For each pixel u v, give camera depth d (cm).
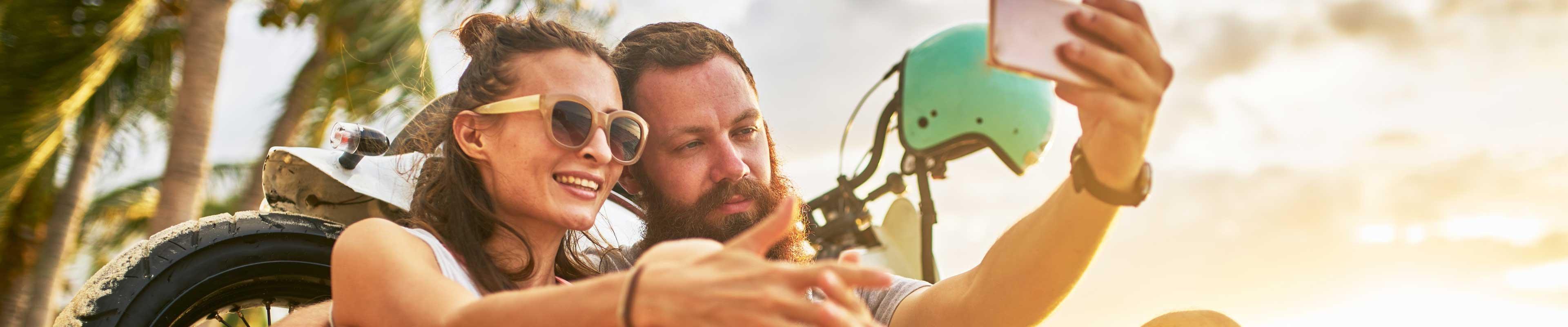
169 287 138
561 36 118
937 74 198
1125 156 89
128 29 856
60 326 130
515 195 111
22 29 774
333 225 154
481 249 109
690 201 154
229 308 149
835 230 224
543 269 118
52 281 1134
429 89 160
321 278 152
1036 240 105
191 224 146
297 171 148
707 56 156
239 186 1415
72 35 795
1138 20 83
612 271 148
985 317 117
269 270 147
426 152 127
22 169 830
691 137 152
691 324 59
